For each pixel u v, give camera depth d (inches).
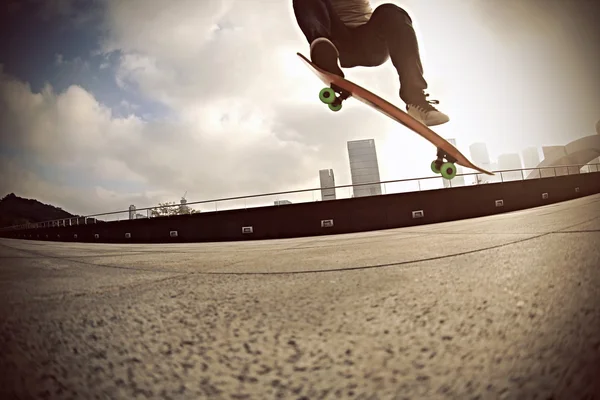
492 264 73.1
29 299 67.4
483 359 30.5
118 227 490.6
